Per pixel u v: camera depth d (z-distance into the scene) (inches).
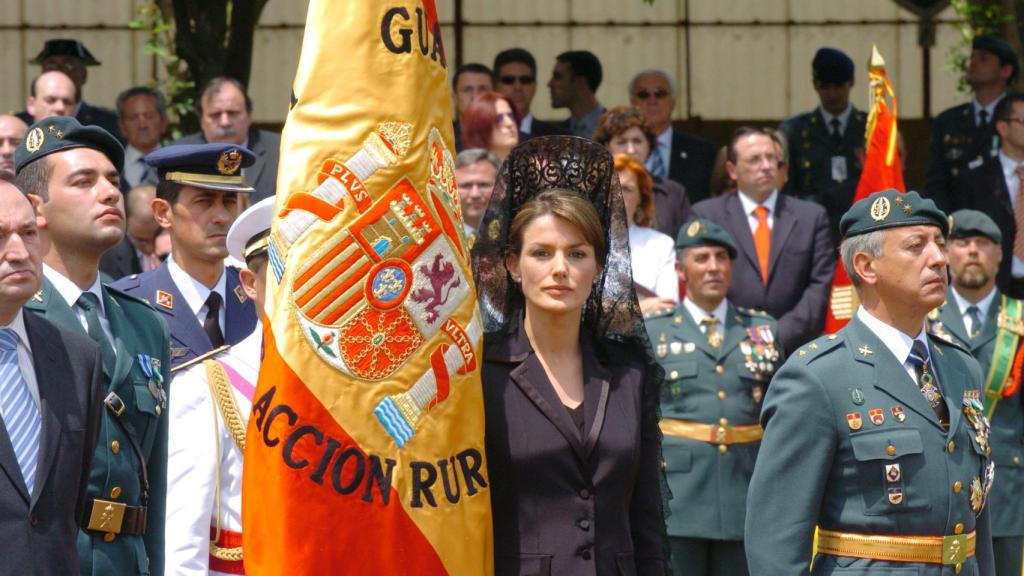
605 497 568.7
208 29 1485.0
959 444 654.5
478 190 1051.9
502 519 566.3
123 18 2039.9
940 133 1384.1
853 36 2165.4
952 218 1049.5
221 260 790.5
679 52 2161.7
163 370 639.8
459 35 2132.1
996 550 998.4
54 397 551.2
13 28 2042.3
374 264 532.1
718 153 1370.6
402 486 529.7
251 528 530.9
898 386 654.5
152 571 616.7
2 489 530.9
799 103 2169.0
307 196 531.2
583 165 601.3
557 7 2140.7
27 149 636.1
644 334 598.5
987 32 1562.5
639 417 587.5
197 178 778.2
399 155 535.5
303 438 524.7
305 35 543.5
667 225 1190.3
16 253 536.7
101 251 634.8
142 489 615.8
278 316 531.5
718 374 978.1
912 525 639.8
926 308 655.8
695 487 962.7
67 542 544.4
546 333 584.4
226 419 625.6
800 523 644.1
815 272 1139.9
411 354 536.1
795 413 652.7
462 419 544.7
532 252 574.6
